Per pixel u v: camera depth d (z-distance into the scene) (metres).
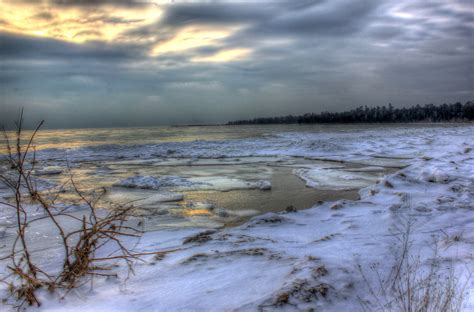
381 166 13.98
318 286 2.56
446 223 5.04
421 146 21.36
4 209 6.64
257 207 7.40
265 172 12.91
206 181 10.81
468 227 4.70
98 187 9.75
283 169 13.71
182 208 7.27
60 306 2.42
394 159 16.27
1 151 18.02
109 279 2.95
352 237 4.40
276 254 3.58
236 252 3.69
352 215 5.81
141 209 7.10
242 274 2.98
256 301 2.35
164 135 53.16
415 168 11.91
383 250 3.70
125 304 2.43
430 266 3.14
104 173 13.24
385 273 3.00
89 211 6.68
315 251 3.68
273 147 23.00
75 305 2.43
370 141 26.47
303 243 4.19
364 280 2.82
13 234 5.00
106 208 7.01
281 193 8.93
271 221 5.45
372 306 2.40
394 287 2.70
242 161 16.83
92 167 15.22
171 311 2.29
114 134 61.81
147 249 4.19
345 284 2.69
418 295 2.50
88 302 2.48
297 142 26.42
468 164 12.02
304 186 9.91
